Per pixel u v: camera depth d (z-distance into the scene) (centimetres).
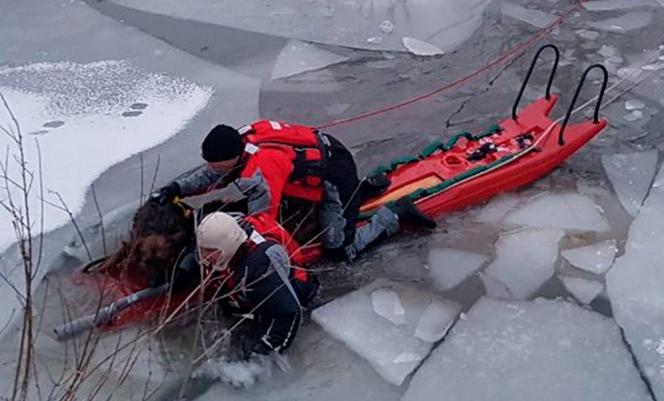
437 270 747
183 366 674
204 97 965
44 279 745
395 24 1088
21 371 666
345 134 902
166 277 698
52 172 855
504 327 701
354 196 731
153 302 697
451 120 916
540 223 785
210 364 673
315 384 666
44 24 1106
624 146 870
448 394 657
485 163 810
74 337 683
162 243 695
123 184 844
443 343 691
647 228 778
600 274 739
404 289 732
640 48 1016
